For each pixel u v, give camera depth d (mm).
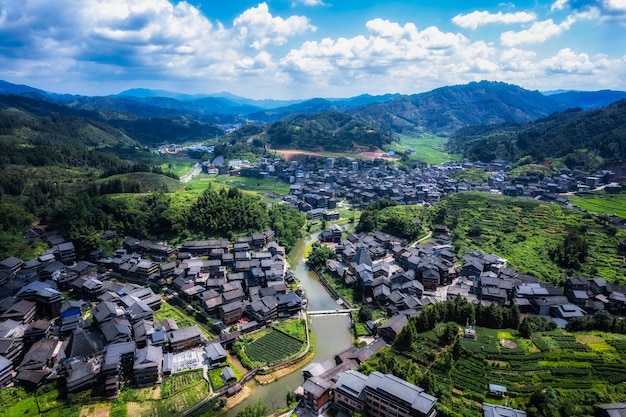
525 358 102688
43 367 110438
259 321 136500
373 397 89750
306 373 108250
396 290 154875
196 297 152125
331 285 169750
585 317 125812
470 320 123688
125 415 96188
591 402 87500
